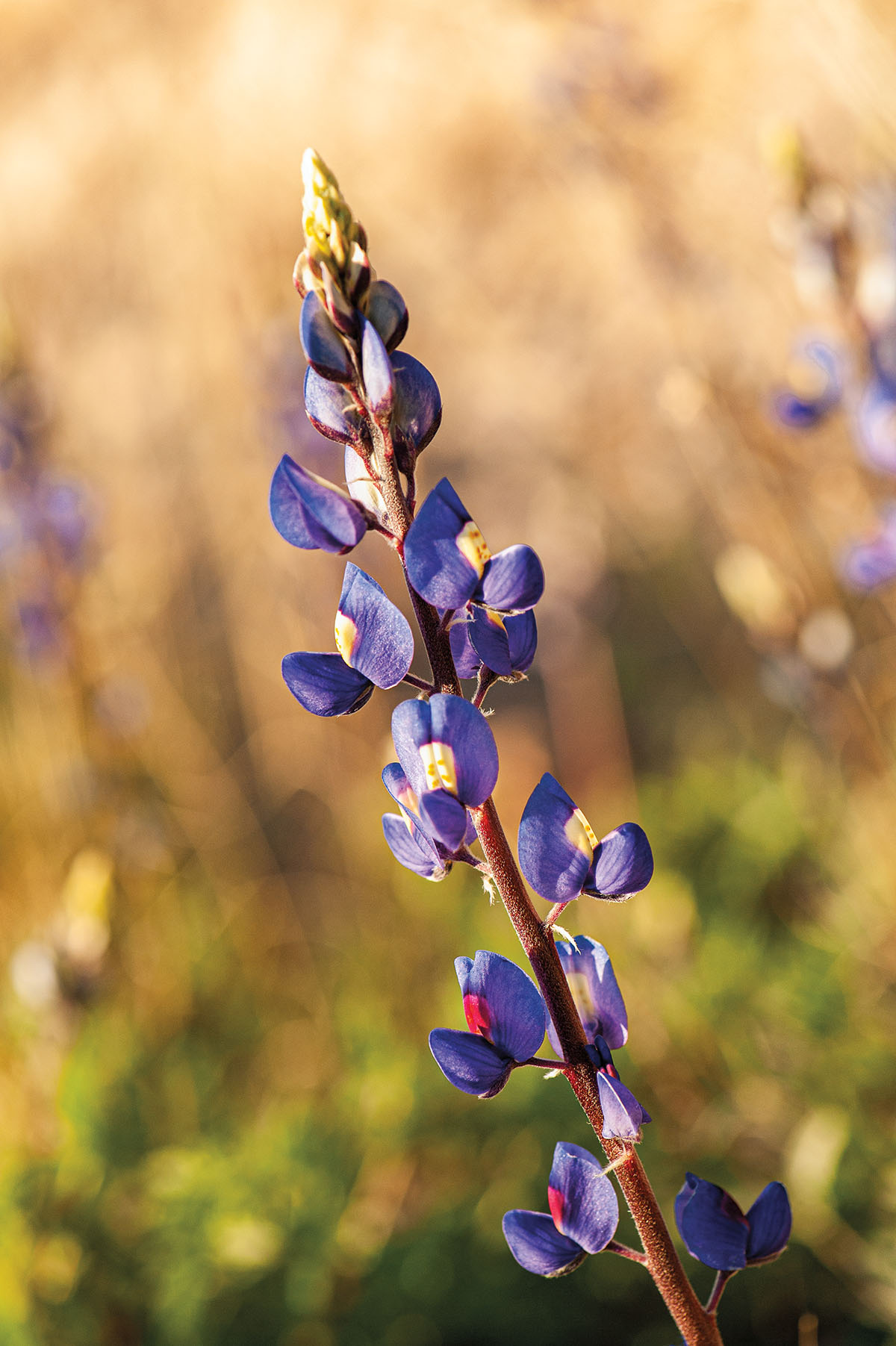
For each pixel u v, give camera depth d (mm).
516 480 1075
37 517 667
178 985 746
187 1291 532
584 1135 574
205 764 859
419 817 285
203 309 945
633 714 955
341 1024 696
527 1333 542
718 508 643
